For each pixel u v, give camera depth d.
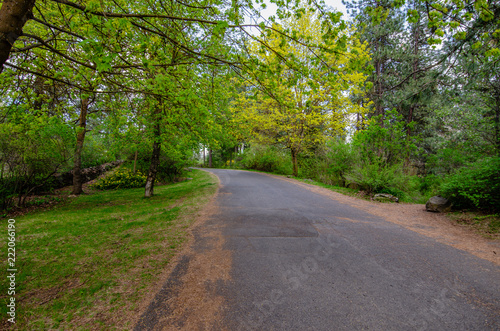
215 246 4.21
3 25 2.31
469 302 2.54
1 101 5.91
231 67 4.09
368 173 9.48
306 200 8.57
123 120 6.03
